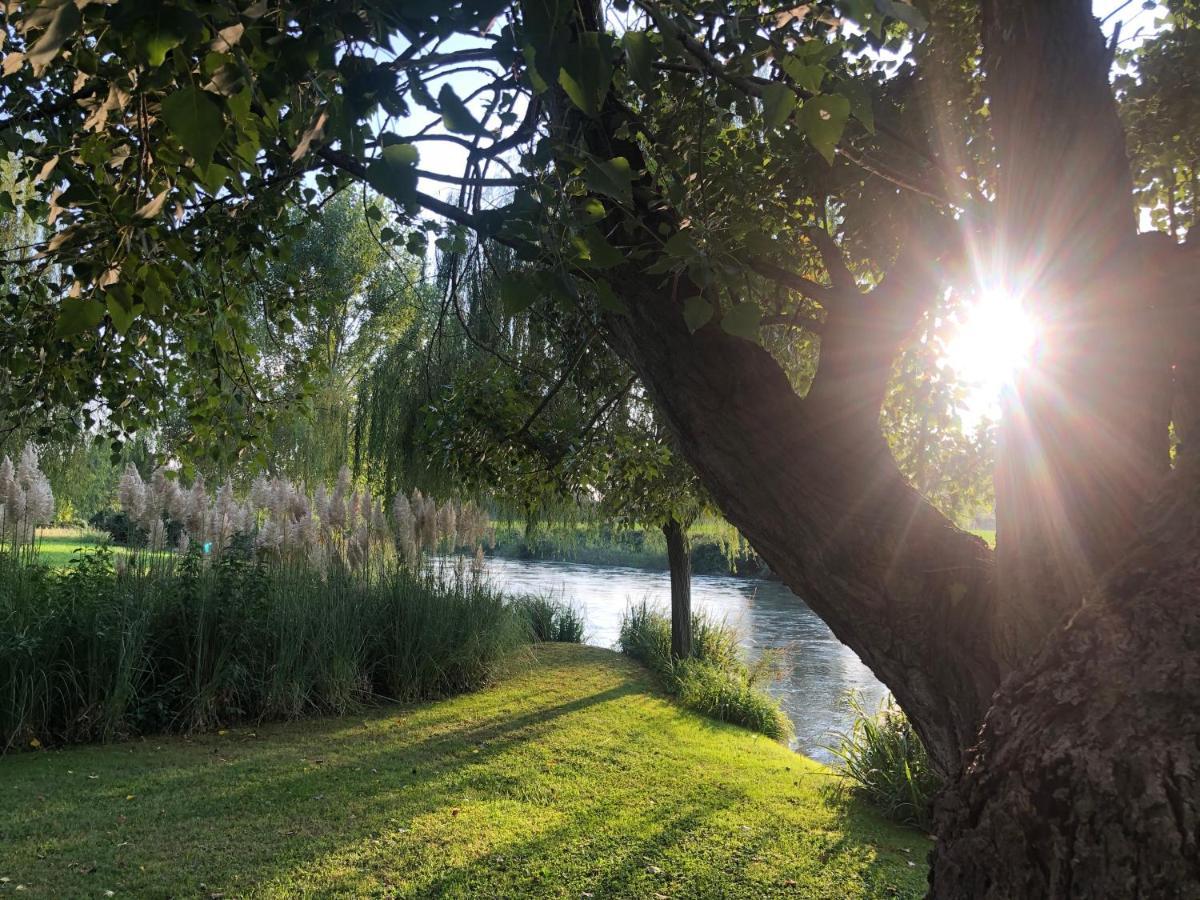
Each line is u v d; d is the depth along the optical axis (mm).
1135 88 3553
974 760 1262
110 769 6004
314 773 6172
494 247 6750
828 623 2270
